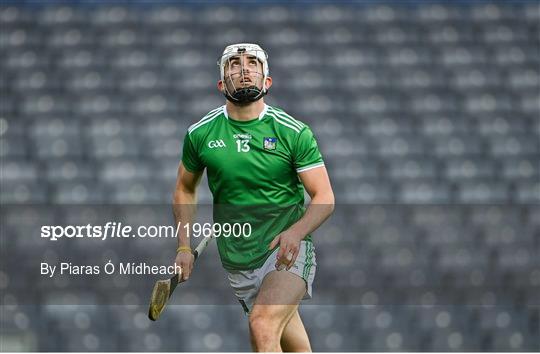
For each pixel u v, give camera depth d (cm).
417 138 4062
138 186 3766
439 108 4247
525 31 4622
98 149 3969
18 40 4500
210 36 4528
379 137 4050
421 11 4666
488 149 4072
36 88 4294
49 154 3950
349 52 4459
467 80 4391
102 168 3847
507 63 4481
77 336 3031
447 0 4709
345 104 4209
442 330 3123
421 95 4291
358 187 3791
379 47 4491
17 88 4294
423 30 4588
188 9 4641
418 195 3803
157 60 4409
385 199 3762
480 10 4681
